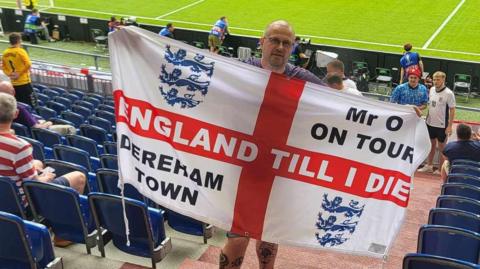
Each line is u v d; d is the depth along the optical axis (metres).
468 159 7.84
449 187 6.25
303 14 24.27
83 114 9.65
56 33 21.62
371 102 2.93
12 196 4.74
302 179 2.96
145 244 4.55
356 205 2.99
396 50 19.75
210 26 22.92
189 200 2.96
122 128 2.95
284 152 2.93
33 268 3.88
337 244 2.98
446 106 9.33
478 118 12.33
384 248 2.98
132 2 26.70
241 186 2.96
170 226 5.40
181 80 2.92
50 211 4.60
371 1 25.70
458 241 4.37
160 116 2.94
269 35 2.92
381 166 2.99
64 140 7.18
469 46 20.08
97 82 13.10
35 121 7.66
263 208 2.96
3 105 4.70
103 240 4.71
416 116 2.94
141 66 2.93
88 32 21.36
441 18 23.11
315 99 2.93
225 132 2.92
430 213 5.17
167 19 23.88
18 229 3.72
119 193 5.26
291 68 3.12
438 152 10.01
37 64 13.57
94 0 27.08
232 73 2.90
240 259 3.06
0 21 21.66
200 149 2.95
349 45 20.31
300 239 2.98
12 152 4.72
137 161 2.96
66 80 13.38
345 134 2.95
